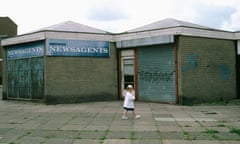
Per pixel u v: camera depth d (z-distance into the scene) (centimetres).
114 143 698
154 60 1520
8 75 1739
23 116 1119
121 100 1627
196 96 1454
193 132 805
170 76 1457
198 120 990
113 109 1277
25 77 1616
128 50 1616
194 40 1465
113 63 1639
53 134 799
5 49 1759
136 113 1155
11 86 1717
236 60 1648
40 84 1522
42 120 1023
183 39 1423
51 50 1476
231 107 1323
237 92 1647
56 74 1488
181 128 859
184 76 1419
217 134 780
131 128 864
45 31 1468
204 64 1496
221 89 1564
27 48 1597
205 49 1505
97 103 1502
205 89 1492
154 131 820
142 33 1523
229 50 1619
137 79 1582
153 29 1482
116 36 1636
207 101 1497
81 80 1544
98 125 917
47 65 1472
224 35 1588
